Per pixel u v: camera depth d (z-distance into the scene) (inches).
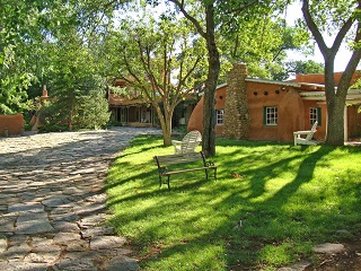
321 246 218.5
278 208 294.8
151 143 877.2
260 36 715.4
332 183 371.6
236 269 193.2
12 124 1489.9
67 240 245.0
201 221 268.2
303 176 406.6
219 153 613.0
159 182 396.8
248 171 447.2
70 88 1514.5
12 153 813.2
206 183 390.3
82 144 964.0
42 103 1739.7
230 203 312.5
